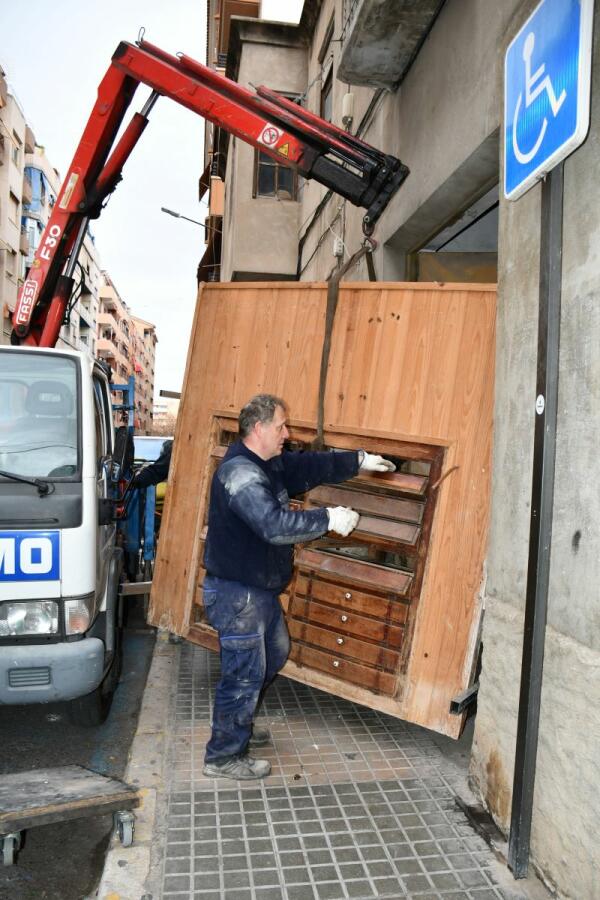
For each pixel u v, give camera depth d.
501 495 2.74
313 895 2.22
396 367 3.39
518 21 2.57
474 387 3.16
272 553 2.92
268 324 3.88
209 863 2.37
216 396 4.04
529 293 2.55
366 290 3.53
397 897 2.22
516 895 2.24
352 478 3.40
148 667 4.75
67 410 3.42
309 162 4.84
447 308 3.27
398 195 5.17
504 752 2.59
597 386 2.02
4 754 3.39
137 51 5.22
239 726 2.93
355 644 3.40
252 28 10.70
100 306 77.75
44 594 3.11
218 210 17.22
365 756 3.20
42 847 2.60
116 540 5.15
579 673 2.07
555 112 2.06
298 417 3.68
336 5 8.36
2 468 3.24
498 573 2.73
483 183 4.15
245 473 2.76
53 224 5.74
